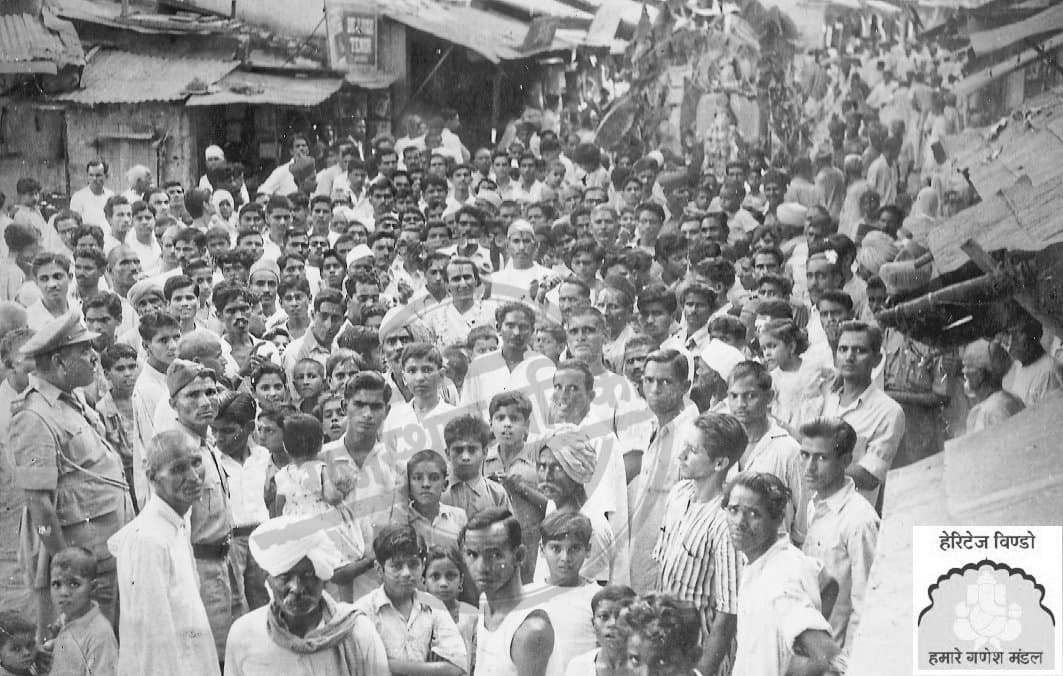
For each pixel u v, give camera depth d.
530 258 7.67
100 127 7.30
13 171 7.22
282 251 7.49
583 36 7.71
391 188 7.59
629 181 7.84
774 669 6.87
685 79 7.82
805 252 7.73
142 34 7.30
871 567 7.17
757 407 7.16
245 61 7.39
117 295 7.22
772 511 6.87
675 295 7.54
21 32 7.18
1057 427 7.38
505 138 7.70
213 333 7.23
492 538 6.74
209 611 6.77
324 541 6.66
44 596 6.91
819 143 7.84
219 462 6.86
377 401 6.96
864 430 7.37
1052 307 7.50
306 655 6.63
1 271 7.18
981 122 7.70
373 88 7.54
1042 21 7.59
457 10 7.58
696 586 6.91
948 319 7.56
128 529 6.77
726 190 7.86
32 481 6.95
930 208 7.73
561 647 6.77
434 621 6.75
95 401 7.03
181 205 7.38
